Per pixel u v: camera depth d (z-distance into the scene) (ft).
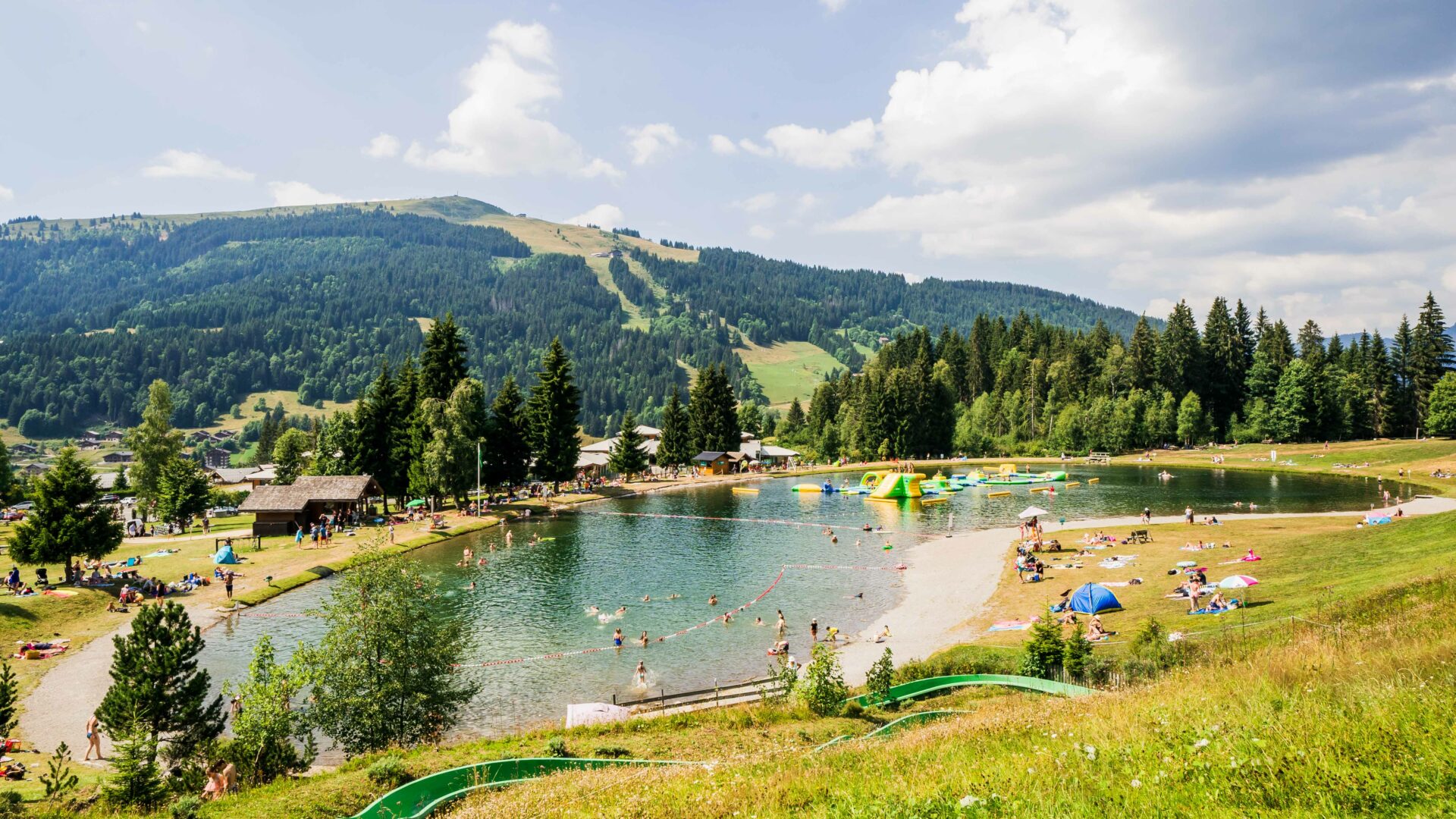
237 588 196.24
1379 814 26.22
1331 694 41.68
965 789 34.73
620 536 286.66
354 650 93.09
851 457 593.42
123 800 72.64
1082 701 63.05
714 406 565.12
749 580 211.20
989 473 465.06
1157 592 167.63
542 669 141.90
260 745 79.66
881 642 153.38
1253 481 400.06
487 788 62.03
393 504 376.48
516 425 362.94
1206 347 568.82
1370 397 514.68
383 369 344.49
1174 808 28.35
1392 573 132.26
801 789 41.68
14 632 151.12
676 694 126.21
